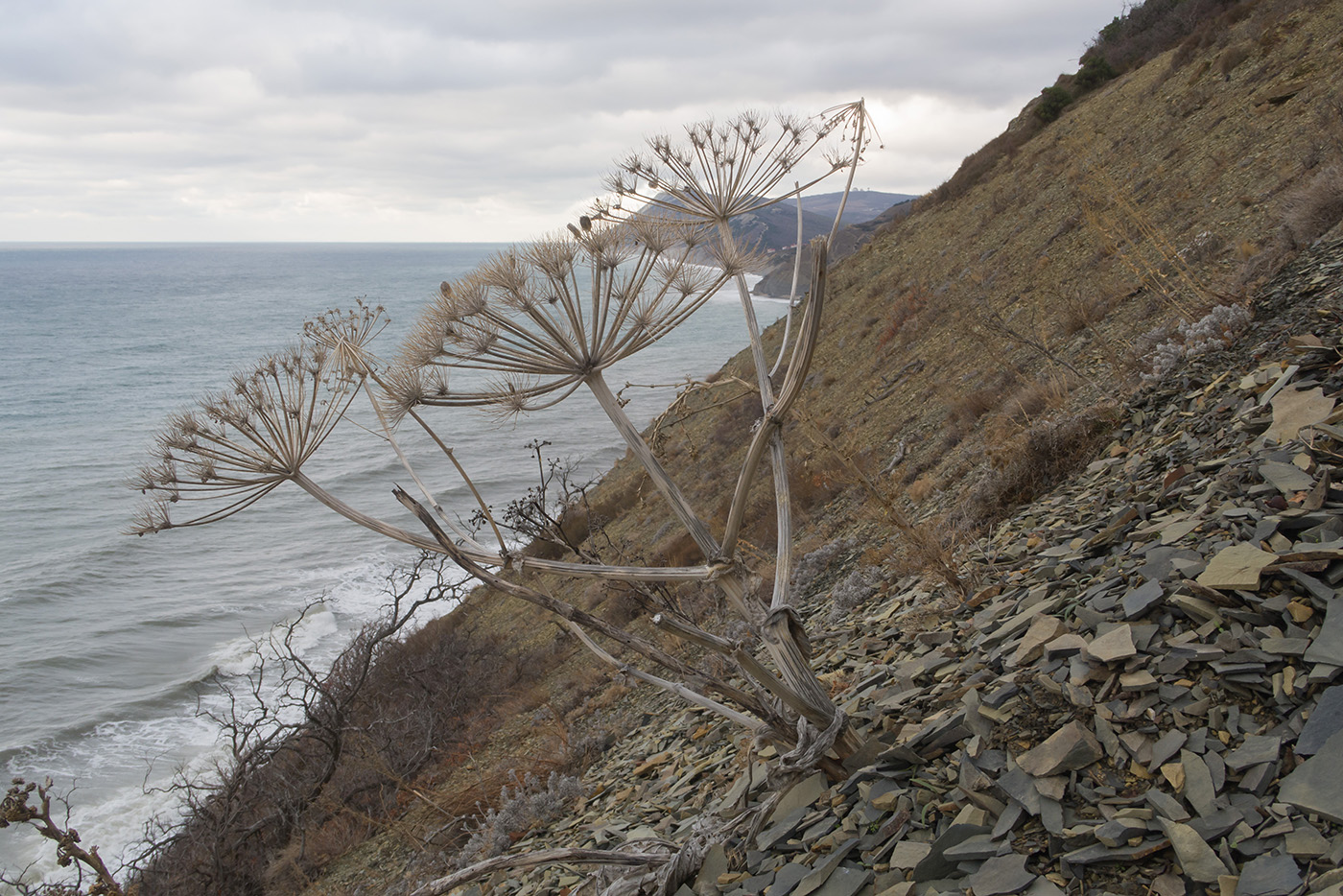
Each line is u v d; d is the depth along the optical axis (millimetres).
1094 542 4027
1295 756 2213
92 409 87750
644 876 3660
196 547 43688
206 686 27328
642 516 19109
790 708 3262
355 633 28078
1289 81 13820
